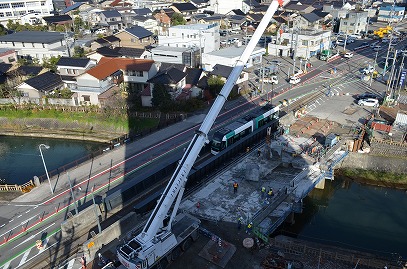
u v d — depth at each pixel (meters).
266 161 42.06
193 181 37.50
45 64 75.69
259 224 31.03
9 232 32.03
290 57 89.12
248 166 38.28
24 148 53.84
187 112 56.81
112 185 38.62
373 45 96.56
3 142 56.06
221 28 122.31
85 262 27.62
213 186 37.31
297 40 83.94
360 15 111.44
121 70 63.25
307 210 38.09
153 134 50.47
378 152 43.81
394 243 32.75
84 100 60.03
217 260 27.31
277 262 26.64
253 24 119.69
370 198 40.00
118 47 84.69
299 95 63.06
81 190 38.00
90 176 40.62
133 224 31.34
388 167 43.00
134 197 36.16
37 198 37.12
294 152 42.59
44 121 58.91
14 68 73.12
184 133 50.19
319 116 53.88
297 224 35.75
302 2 146.12
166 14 119.62
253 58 81.06
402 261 27.75
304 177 38.38
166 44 89.56
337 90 65.19
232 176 39.06
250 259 27.55
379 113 53.81
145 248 23.77
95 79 58.62
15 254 29.25
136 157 44.38
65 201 36.38
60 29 111.06
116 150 46.44
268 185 37.34
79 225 31.98
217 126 51.47
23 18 123.94
